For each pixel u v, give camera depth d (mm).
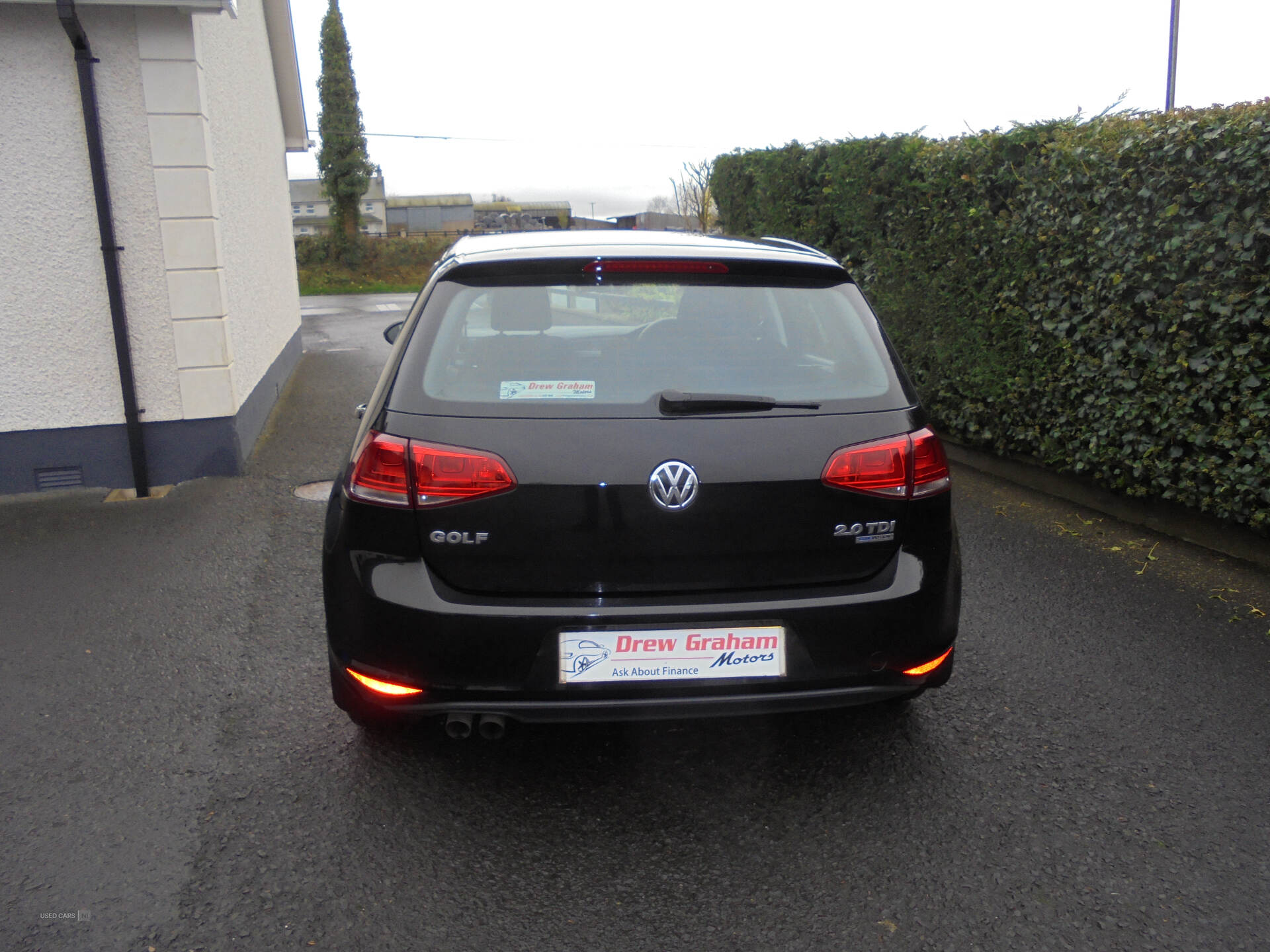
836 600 2670
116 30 6359
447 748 3266
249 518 6117
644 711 2641
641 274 2895
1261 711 3533
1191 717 3490
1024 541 5566
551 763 3170
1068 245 5934
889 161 7852
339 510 2791
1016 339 6531
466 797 2973
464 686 2611
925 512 2787
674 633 2598
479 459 2566
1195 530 5473
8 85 6316
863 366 2889
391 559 2629
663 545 2596
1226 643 4137
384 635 2631
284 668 3906
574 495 2562
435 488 2572
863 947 2330
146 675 3846
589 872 2607
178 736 3352
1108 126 5707
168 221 6680
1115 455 5742
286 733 3371
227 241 7574
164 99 6504
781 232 10227
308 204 98062
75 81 6387
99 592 4797
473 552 2592
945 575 2836
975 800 2953
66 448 6758
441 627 2574
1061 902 2492
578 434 2586
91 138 6359
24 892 2520
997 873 2607
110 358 6730
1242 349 4801
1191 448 5305
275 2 12516
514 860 2660
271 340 10672
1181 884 2566
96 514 6215
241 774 3107
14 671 3887
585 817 2863
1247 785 3047
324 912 2449
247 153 9133
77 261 6586
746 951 2316
